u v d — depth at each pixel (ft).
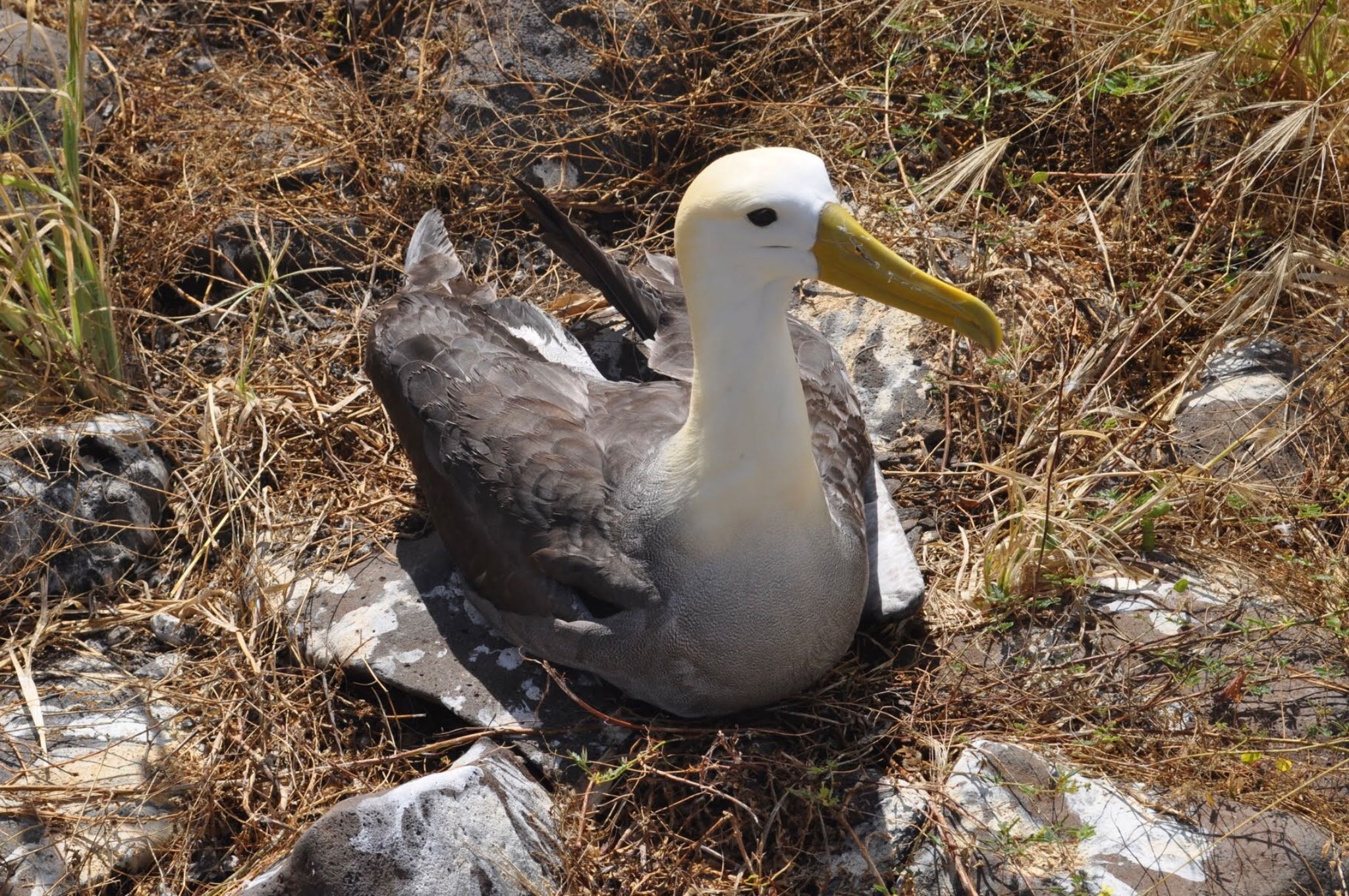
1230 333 6.10
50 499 5.74
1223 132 6.68
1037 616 5.47
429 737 5.36
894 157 6.73
